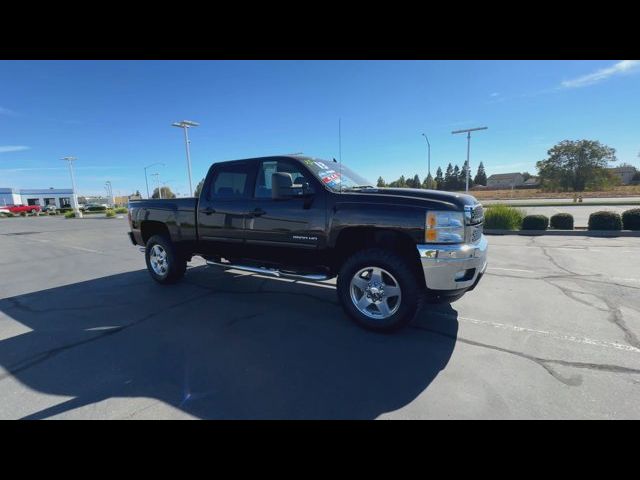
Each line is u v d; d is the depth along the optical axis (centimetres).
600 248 868
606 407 235
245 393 259
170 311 448
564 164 6456
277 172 414
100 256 972
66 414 238
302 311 440
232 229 463
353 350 327
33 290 591
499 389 259
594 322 382
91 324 411
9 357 327
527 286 527
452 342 340
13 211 5544
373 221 352
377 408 239
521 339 343
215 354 324
